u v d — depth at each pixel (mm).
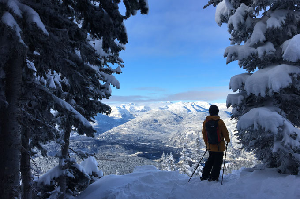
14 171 2869
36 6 2916
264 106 4930
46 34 2580
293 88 5074
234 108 5781
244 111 5230
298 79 4555
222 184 4074
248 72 5922
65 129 6500
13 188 2842
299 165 4070
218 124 4484
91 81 6340
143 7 3387
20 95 3014
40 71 3939
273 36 5207
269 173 4297
